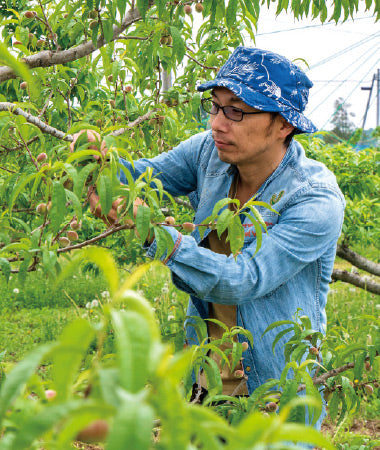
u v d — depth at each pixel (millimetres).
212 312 2215
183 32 3105
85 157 1464
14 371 498
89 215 4250
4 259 1324
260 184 2057
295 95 1921
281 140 2006
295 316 2008
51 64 2084
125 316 476
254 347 2025
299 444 1766
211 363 1667
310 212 1890
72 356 527
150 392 475
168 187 2371
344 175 5035
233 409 1670
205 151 2305
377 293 5531
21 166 2701
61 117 3018
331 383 1902
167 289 5973
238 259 1795
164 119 2668
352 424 4414
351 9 2512
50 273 1279
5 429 742
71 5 2627
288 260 1854
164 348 482
